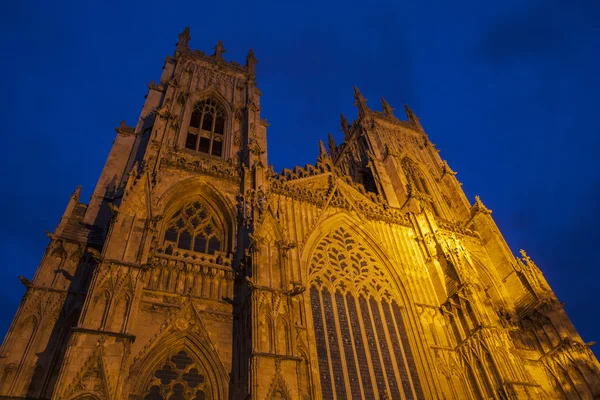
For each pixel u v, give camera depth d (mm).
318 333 40781
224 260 40750
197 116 60875
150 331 33062
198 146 54844
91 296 29828
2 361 28641
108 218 40969
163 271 37094
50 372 29312
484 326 42906
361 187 60938
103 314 29516
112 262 32156
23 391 28078
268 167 53781
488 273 59500
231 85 67875
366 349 41844
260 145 57625
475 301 45031
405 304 47781
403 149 81125
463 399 41375
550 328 50156
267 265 36656
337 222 52312
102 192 43656
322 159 61062
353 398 37688
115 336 28547
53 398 24641
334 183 56969
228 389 32125
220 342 34719
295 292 35906
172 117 53594
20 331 30500
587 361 45906
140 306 34000
